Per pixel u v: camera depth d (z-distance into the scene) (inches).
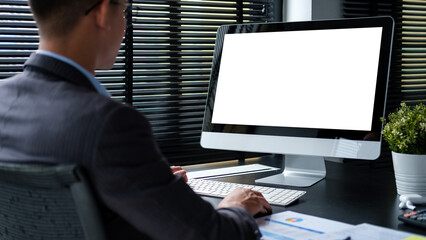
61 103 32.2
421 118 56.5
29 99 34.0
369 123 59.7
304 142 63.7
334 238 41.2
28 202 32.0
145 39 85.1
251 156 96.2
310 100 63.9
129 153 30.7
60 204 30.8
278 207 53.8
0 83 37.7
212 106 71.0
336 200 56.6
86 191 29.5
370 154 59.2
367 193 59.9
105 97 32.3
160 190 31.7
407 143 56.0
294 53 65.9
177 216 32.2
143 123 32.3
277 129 65.6
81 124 30.6
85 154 30.1
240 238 36.5
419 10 109.4
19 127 33.3
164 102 87.9
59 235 32.0
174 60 88.3
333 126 62.0
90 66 37.8
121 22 40.4
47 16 35.6
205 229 33.5
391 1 104.7
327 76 63.3
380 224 47.1
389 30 59.9
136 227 32.5
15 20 74.3
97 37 37.6
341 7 96.9
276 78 66.7
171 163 88.3
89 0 35.9
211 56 92.4
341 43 63.0
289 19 98.0
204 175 71.6
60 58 35.0
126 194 30.6
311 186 64.0
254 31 69.3
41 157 31.5
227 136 69.2
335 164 80.4
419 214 48.1
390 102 106.1
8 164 30.7
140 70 85.8
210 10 90.9
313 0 92.5
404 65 109.1
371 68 60.5
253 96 68.0
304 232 43.7
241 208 39.4
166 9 86.3
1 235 36.7
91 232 30.4
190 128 90.4
